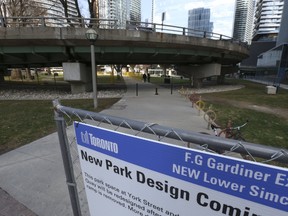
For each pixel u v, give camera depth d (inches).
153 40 775.7
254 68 3265.3
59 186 151.7
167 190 54.7
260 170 40.1
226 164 43.5
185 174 50.1
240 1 5231.3
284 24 2347.4
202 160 46.4
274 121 391.2
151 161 55.1
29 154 207.0
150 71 4003.4
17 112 427.2
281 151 44.3
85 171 75.9
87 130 68.9
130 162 59.7
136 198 62.6
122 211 68.4
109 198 70.9
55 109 79.9
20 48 691.4
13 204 133.3
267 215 41.8
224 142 49.9
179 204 53.8
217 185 46.1
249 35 5246.1
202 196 49.1
